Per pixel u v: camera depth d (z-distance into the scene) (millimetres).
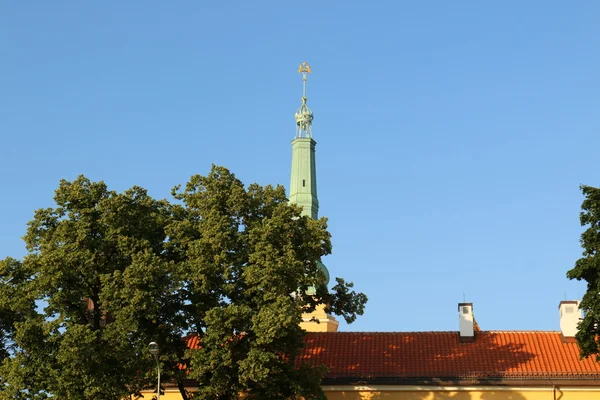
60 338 53375
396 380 61188
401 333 66062
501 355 62625
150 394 63062
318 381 55031
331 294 59875
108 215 54531
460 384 60719
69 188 55688
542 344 63375
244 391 55531
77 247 54031
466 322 64875
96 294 55406
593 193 53531
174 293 54562
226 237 54812
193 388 62562
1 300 54781
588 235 53406
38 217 55656
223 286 54906
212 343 53312
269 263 53938
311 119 89625
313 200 86938
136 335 53875
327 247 58094
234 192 56750
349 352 64250
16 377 53000
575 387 59875
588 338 53219
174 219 57469
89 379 52000
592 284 53781
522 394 60219
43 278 53219
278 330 52500
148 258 53000
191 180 58156
